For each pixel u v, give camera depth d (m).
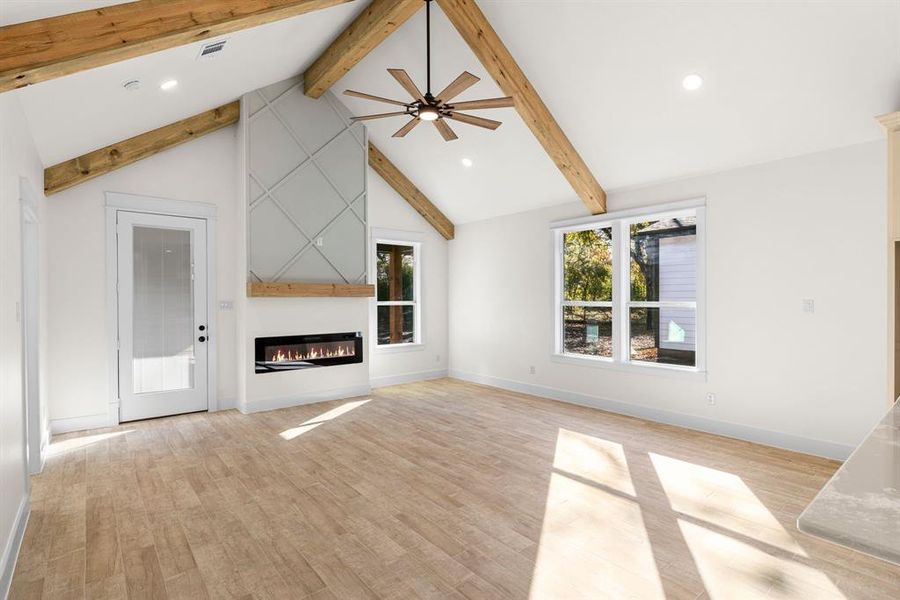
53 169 4.41
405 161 6.69
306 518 2.85
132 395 5.02
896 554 0.68
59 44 2.30
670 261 5.10
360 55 4.71
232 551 2.49
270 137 5.56
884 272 3.60
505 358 6.79
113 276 4.91
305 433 4.58
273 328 5.61
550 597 2.11
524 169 5.75
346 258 6.14
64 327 4.65
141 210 5.07
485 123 3.85
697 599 2.09
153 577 2.27
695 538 2.60
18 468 2.71
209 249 5.47
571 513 2.90
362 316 6.30
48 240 4.56
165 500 3.10
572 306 6.04
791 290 4.05
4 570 2.18
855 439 3.72
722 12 3.29
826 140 3.79
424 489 3.26
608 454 3.96
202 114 5.26
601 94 4.33
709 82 3.79
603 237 5.71
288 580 2.24
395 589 2.17
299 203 5.77
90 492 3.23
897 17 2.91
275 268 5.61
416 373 7.36
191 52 3.54
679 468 3.63
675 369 4.86
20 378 2.83
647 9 3.48
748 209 4.31
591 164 5.18
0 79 2.17
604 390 5.55
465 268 7.41
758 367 4.25
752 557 2.41
